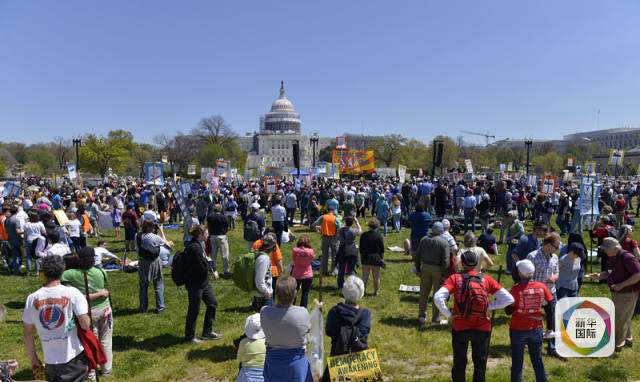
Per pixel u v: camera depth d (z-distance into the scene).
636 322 8.44
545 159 106.50
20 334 8.10
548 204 19.12
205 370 6.61
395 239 17.56
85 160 81.00
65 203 20.47
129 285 11.29
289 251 15.43
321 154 170.88
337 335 4.61
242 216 23.62
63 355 4.50
